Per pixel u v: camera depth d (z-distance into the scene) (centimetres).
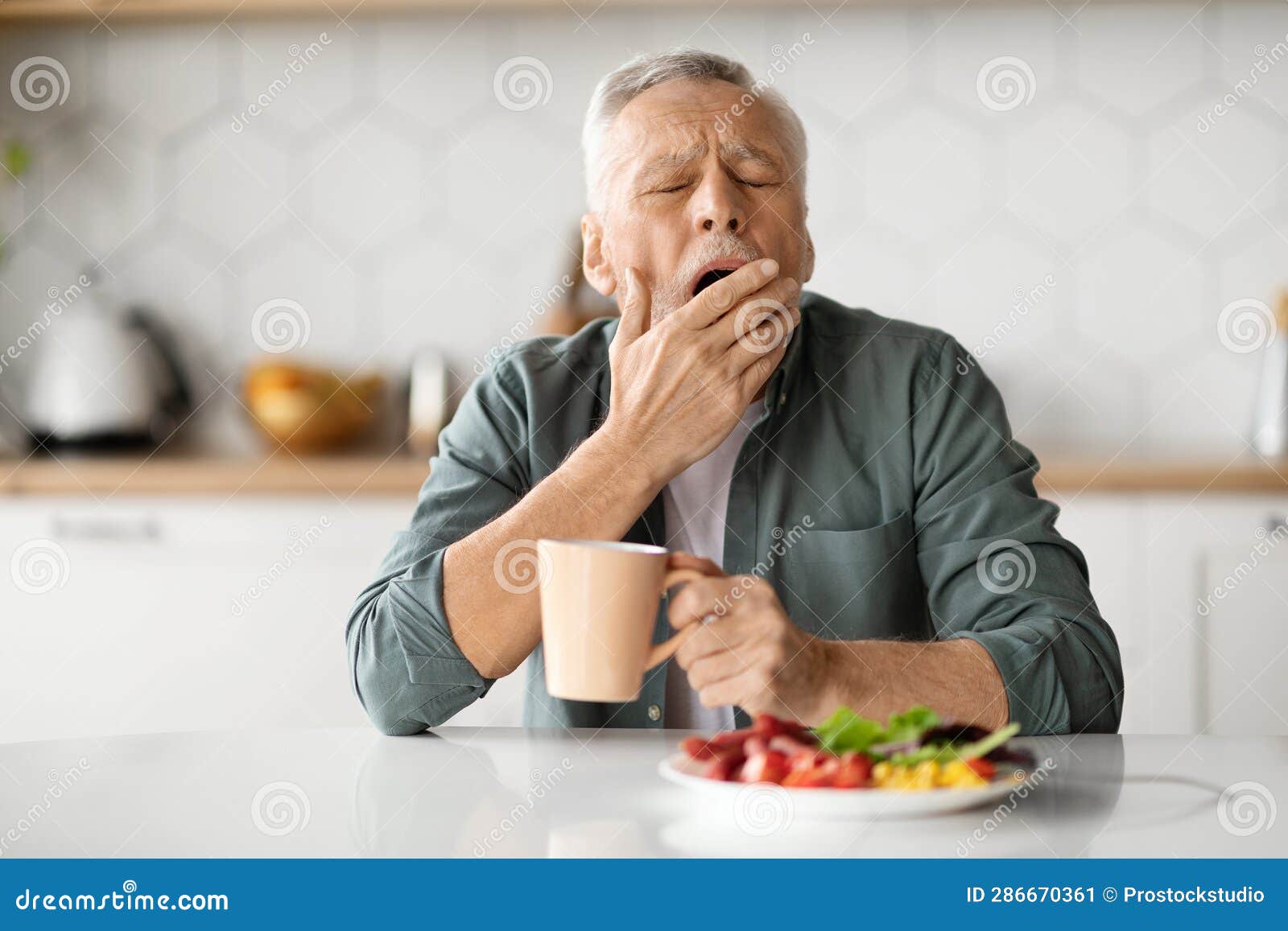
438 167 282
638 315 133
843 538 143
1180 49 268
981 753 85
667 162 139
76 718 249
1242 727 233
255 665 248
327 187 284
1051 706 115
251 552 248
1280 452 256
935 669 110
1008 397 273
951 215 272
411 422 272
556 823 83
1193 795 90
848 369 151
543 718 143
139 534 248
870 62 271
